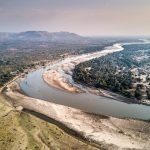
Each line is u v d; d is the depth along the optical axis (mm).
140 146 93312
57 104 142125
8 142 86500
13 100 150750
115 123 114188
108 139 98875
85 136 102125
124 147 92875
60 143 91688
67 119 119875
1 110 112562
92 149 89000
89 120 118000
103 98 155875
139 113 129250
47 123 106688
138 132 104625
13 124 100188
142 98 151500
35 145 87250
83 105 144000
